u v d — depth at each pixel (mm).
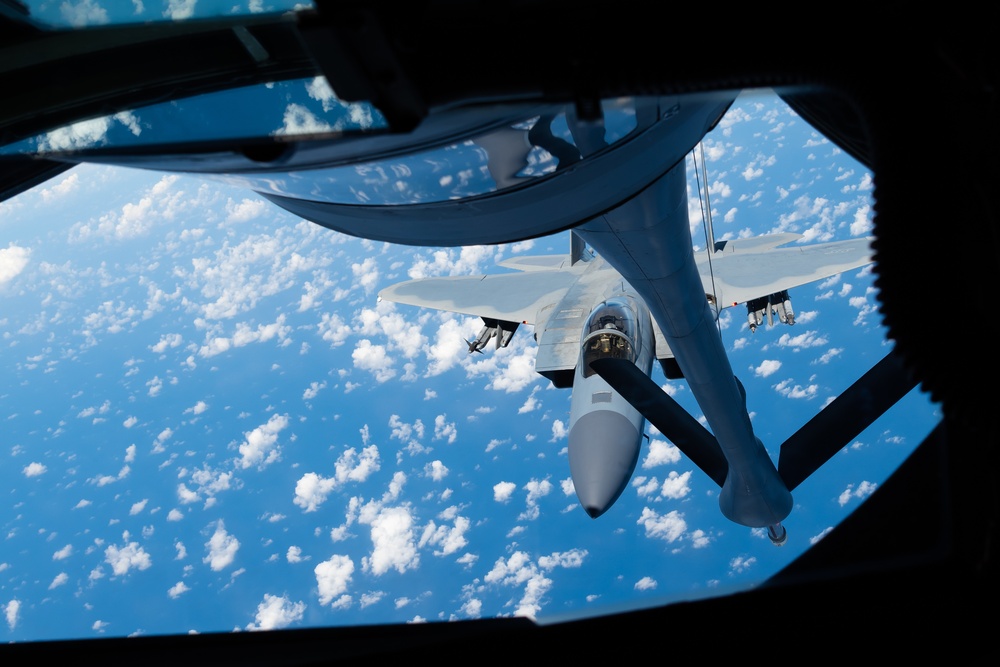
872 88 2119
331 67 2115
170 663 2627
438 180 5254
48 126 3764
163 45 3479
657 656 2322
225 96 3547
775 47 2139
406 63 2145
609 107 2799
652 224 9961
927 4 2027
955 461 2301
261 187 5273
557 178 5711
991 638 2096
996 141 2006
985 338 1903
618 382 19891
